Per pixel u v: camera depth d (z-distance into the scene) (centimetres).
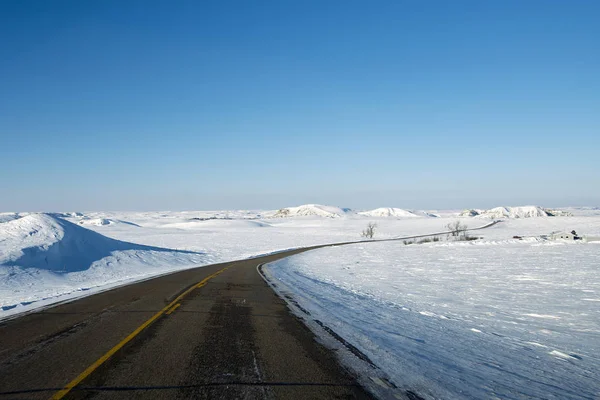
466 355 617
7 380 452
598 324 896
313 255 3984
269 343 644
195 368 506
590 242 4719
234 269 2398
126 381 454
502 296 1341
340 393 430
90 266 2219
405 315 976
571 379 521
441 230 10756
